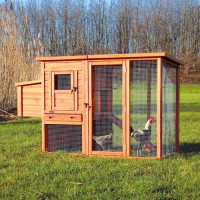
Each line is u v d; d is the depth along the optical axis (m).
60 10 26.78
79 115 4.04
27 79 8.56
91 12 27.62
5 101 8.19
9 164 3.58
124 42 26.86
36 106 4.67
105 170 3.29
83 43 26.56
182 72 23.17
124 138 3.90
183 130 5.93
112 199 2.59
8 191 2.74
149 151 4.02
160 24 27.42
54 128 4.32
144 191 2.72
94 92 4.03
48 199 2.60
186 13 28.81
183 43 28.08
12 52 8.34
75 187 2.80
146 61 3.86
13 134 5.55
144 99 3.89
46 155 4.00
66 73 4.08
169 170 3.29
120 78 3.93
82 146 4.05
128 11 27.22
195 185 2.91
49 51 24.92
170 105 4.15
